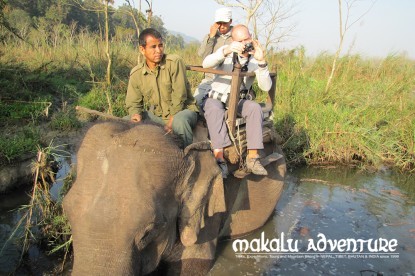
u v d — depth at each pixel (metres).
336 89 8.91
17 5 30.16
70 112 7.97
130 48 13.23
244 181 3.95
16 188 5.23
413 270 3.89
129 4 8.12
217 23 5.13
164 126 2.84
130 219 2.25
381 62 11.76
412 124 7.38
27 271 3.62
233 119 3.42
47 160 4.32
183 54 13.05
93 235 2.19
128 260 2.21
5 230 4.26
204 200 2.79
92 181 2.35
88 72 10.78
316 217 4.89
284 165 4.63
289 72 9.59
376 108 7.91
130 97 3.41
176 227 2.72
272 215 4.85
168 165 2.53
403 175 6.60
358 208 5.21
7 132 6.91
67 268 3.67
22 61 11.12
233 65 3.68
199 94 3.85
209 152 2.93
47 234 3.97
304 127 7.06
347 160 6.91
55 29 16.28
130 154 2.42
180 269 3.05
